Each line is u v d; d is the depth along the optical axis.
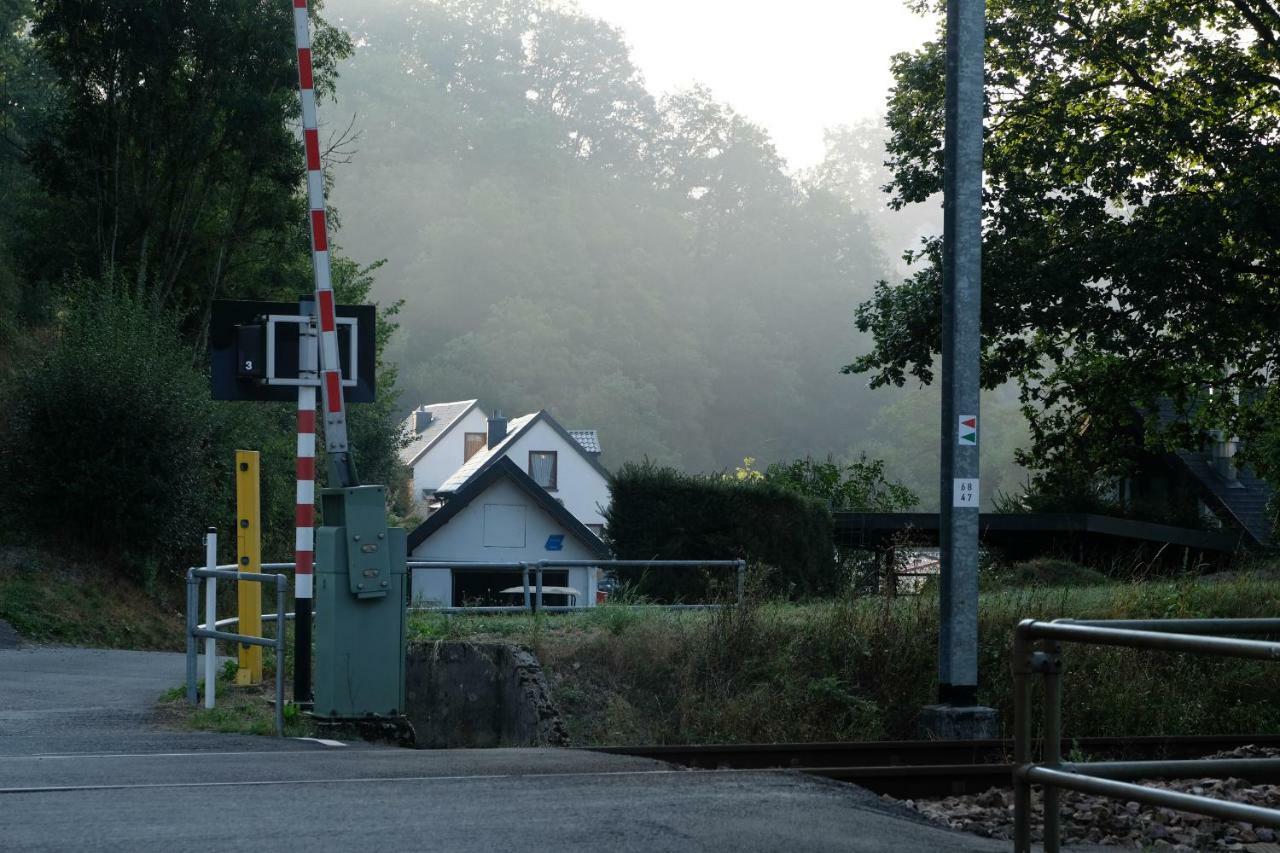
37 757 8.09
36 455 28.91
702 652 14.32
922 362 32.03
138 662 19.11
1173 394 33.75
